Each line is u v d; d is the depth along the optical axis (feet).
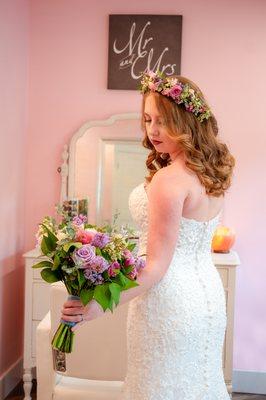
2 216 11.30
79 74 12.52
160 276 5.68
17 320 12.58
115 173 12.44
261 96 12.17
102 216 12.48
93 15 12.41
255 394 12.44
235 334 12.48
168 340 5.89
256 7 12.07
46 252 5.42
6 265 11.66
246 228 12.32
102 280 5.27
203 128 6.14
